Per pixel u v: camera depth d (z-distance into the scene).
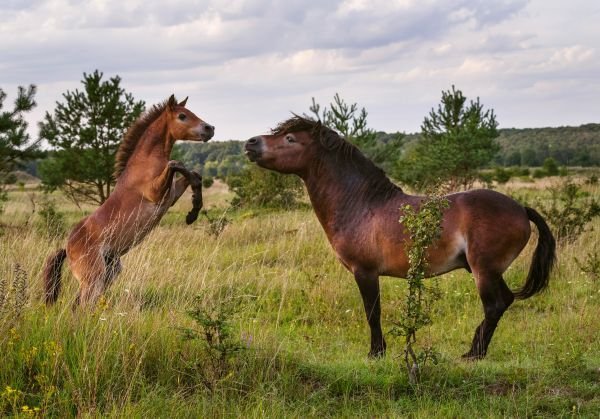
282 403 4.44
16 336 4.89
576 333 6.51
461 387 4.77
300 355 5.55
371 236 5.80
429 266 5.66
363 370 5.14
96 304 5.98
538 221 5.73
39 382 4.40
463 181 19.83
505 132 157.62
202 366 5.00
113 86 17.11
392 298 8.37
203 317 4.99
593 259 8.75
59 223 13.81
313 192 6.13
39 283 6.99
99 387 4.55
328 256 10.42
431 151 20.19
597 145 121.19
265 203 19.48
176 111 7.09
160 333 5.35
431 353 4.95
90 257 6.84
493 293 5.49
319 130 6.04
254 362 5.09
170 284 7.28
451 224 5.55
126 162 7.20
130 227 7.03
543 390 4.67
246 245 11.84
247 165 20.25
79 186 17.69
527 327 6.98
